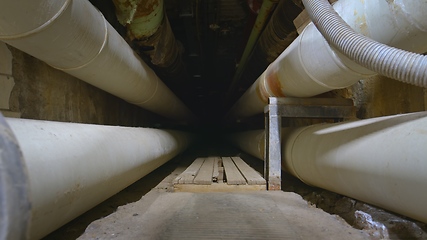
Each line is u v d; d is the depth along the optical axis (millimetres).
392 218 1854
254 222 1943
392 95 2760
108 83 2938
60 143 1450
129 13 2977
